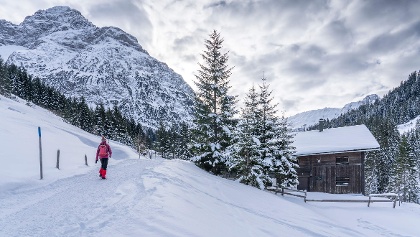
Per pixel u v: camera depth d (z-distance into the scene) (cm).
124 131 9469
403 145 5103
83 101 9375
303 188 3397
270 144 2522
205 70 2522
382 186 5269
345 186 3216
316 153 3303
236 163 2242
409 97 17550
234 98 2511
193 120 2492
